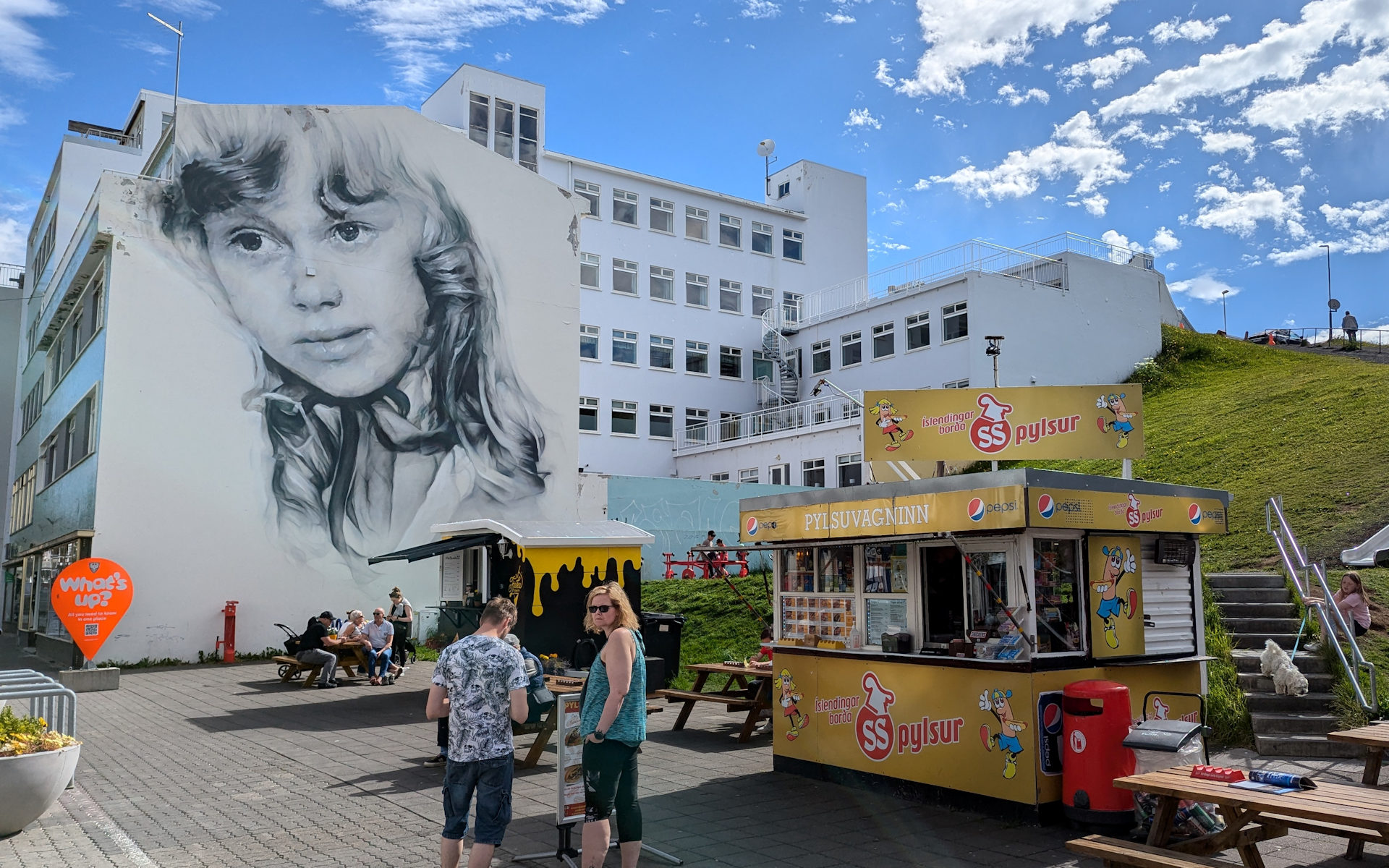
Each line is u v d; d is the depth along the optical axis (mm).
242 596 22781
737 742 11578
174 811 8336
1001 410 10359
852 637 9242
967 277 36969
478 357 27266
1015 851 6918
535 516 27719
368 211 25859
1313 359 40156
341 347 24953
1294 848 7148
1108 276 40375
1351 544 15703
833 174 51375
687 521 33469
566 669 11883
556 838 7398
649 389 44156
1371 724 10047
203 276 23297
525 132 42719
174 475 22344
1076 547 8250
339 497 24406
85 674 17328
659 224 45500
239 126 24266
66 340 28688
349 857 6887
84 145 36812
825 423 36906
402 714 14125
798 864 6691
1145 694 8508
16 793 7477
